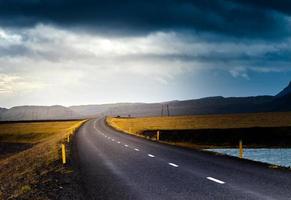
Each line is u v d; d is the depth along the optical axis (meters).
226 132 74.25
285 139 68.44
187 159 23.39
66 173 19.31
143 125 103.81
